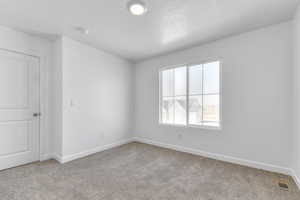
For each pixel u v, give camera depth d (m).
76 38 2.67
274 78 2.17
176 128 3.27
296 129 1.84
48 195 1.69
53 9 1.85
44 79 2.71
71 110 2.69
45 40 2.72
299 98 1.75
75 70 2.75
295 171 1.90
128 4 1.75
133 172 2.25
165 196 1.68
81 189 1.81
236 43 2.49
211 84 2.82
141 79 3.95
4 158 2.30
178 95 3.29
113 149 3.33
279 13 1.90
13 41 2.36
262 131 2.27
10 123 2.36
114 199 1.63
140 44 2.91
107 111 3.37
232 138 2.54
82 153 2.87
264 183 1.90
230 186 1.86
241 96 2.44
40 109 2.66
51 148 2.77
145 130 3.87
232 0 1.67
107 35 2.54
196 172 2.23
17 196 1.66
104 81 3.30
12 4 1.75
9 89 2.35
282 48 2.11
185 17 2.02
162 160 2.69
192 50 3.03
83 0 1.69
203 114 2.91
